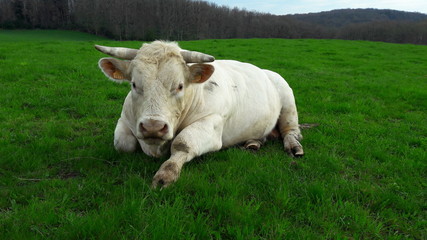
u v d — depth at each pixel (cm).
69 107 674
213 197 318
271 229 272
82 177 366
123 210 273
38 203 296
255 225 278
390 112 812
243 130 501
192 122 423
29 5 6134
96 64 1279
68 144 469
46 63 1226
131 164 388
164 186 327
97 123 593
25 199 305
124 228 262
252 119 505
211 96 441
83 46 2033
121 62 387
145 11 5650
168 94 359
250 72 538
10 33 5109
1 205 294
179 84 368
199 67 387
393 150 529
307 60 1881
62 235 247
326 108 807
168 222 261
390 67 1769
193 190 331
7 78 923
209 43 2712
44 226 264
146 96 352
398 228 305
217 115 443
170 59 368
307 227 288
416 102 941
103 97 770
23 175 362
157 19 5716
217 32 6450
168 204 289
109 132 527
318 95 973
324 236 275
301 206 318
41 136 503
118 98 800
